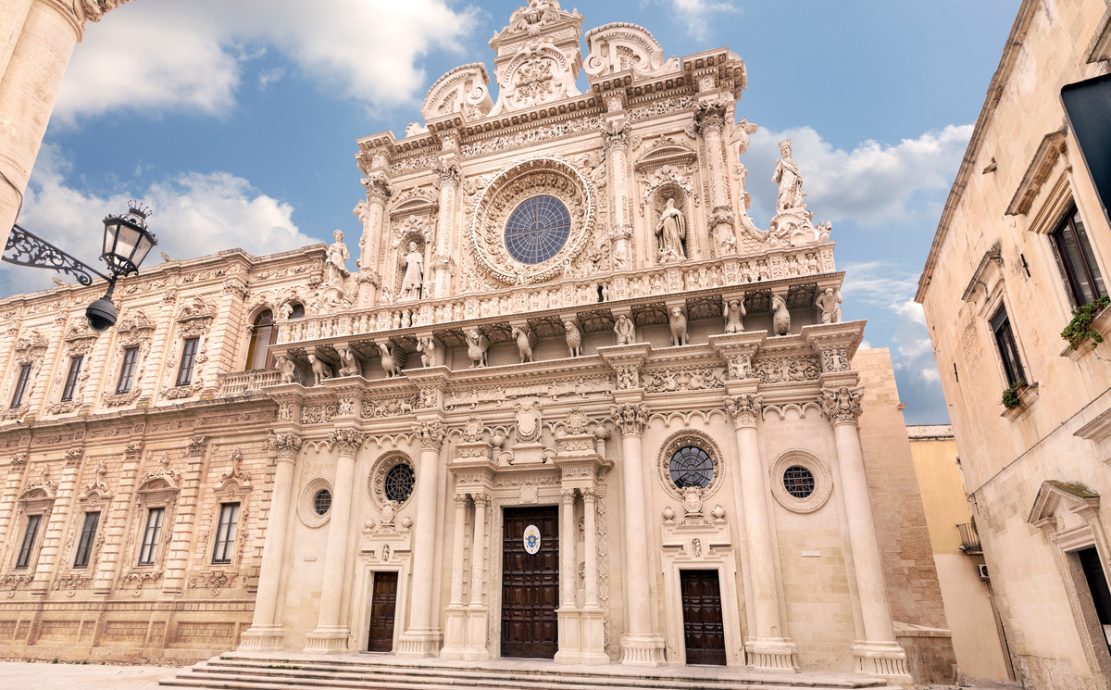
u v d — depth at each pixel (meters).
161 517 28.55
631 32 27.83
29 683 20.41
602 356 21.58
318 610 22.39
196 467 28.20
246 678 19.12
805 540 18.81
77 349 34.41
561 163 26.23
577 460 20.34
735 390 20.20
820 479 19.31
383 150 29.09
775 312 20.72
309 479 24.19
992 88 15.08
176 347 31.61
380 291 27.30
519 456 21.88
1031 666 17.14
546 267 25.39
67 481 30.80
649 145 25.52
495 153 27.77
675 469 20.78
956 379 21.14
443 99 30.11
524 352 22.86
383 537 22.58
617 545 20.19
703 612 19.08
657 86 25.91
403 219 28.33
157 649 25.73
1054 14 12.12
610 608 19.55
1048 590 15.54
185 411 29.34
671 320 21.39
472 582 20.50
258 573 25.45
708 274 21.77
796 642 18.00
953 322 20.73
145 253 11.53
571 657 18.73
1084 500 12.59
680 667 17.84
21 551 30.89
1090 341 12.03
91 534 29.67
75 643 27.36
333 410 24.83
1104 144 5.93
